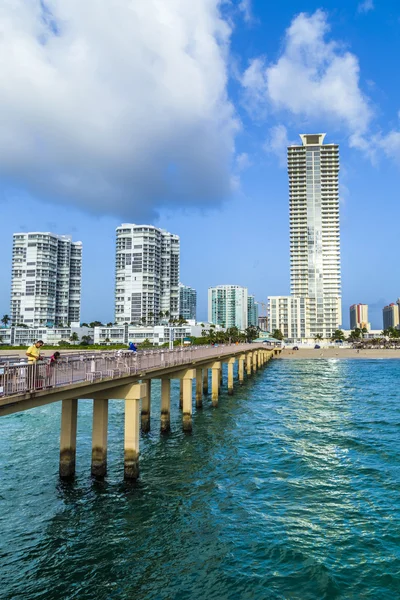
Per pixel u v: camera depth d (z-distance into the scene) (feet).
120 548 45.24
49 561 42.88
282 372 258.78
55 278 642.22
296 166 654.94
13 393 40.42
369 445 84.12
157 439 90.22
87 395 64.59
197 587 38.42
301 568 40.98
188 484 63.21
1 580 39.73
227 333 561.84
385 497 57.36
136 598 37.06
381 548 44.21
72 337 566.77
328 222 647.97
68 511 54.03
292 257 650.84
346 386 186.19
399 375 238.07
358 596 36.73
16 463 72.90
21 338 582.35
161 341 576.20
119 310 642.63
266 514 52.85
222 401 142.20
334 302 634.43
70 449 63.93
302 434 94.22
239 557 43.19
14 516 52.65
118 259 652.07
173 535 47.88
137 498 57.93
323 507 54.60
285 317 650.43
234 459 75.77
